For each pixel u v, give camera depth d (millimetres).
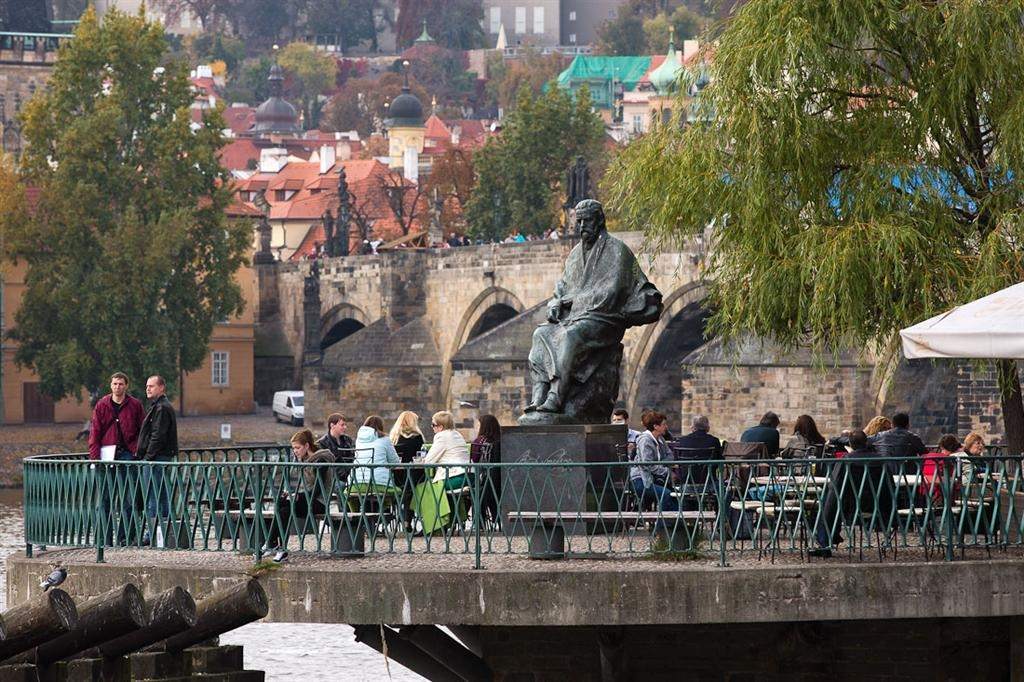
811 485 79375
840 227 92500
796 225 94125
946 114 92750
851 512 74188
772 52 92188
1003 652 82250
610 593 69125
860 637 83312
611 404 84562
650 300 84375
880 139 93875
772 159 93500
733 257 97375
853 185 93812
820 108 95000
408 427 95125
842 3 92562
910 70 94312
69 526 79938
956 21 91125
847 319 91062
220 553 77188
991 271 90000
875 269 90812
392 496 79875
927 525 75062
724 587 69312
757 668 85188
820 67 92562
